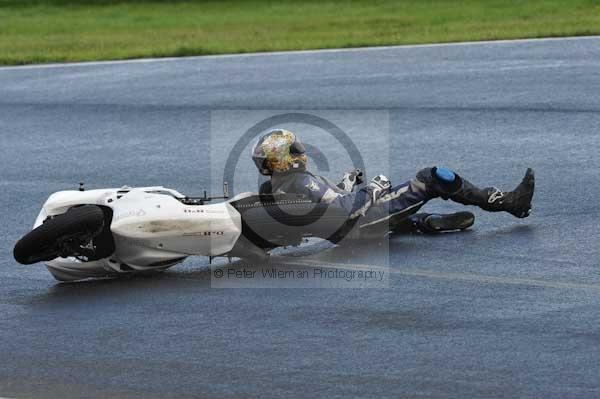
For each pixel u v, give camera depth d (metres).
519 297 28.70
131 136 53.31
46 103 62.12
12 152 51.53
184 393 24.02
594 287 29.22
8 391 24.66
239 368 25.16
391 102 56.62
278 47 76.69
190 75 68.12
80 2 111.19
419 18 89.25
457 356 25.12
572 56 66.12
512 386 23.45
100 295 30.81
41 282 32.50
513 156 44.81
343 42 77.06
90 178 45.94
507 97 55.97
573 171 41.91
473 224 35.56
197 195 42.62
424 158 45.62
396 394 23.38
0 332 28.41
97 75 70.12
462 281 30.17
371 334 26.70
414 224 34.88
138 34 89.50
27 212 40.72
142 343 27.08
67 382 25.02
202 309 29.17
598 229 34.47
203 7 105.56
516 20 83.69
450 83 60.41
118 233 30.31
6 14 106.38
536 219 35.88
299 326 27.53
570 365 24.33
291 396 23.53
